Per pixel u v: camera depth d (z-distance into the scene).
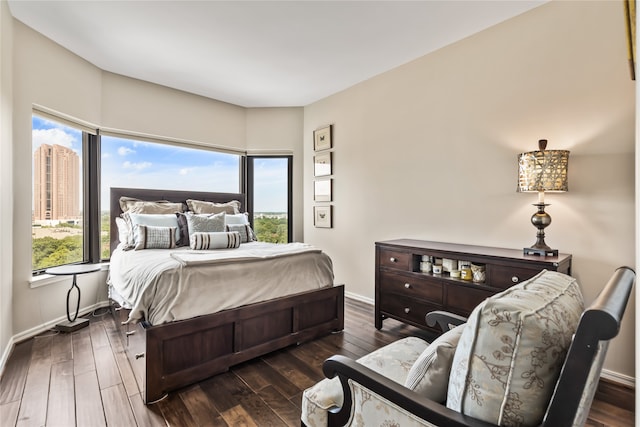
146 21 2.53
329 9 2.37
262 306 2.29
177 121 4.02
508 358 0.70
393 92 3.37
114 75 3.52
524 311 0.71
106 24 2.57
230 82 3.77
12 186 2.46
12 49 2.44
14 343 2.50
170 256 2.38
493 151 2.61
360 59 3.17
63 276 2.99
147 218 3.25
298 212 4.68
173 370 1.90
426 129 3.08
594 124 2.10
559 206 2.25
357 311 3.40
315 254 2.79
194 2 2.29
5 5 2.27
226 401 1.84
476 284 2.26
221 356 2.11
